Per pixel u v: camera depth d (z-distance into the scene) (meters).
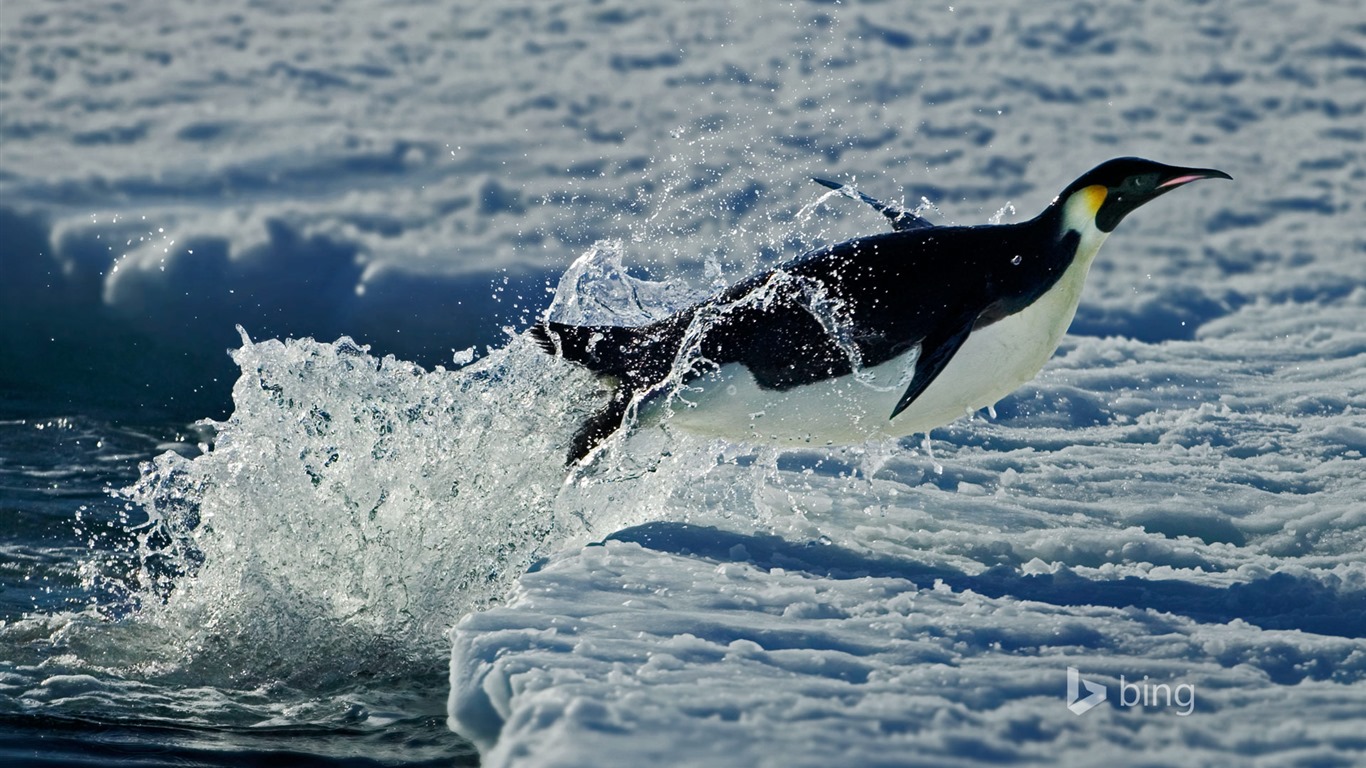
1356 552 20.73
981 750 12.67
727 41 67.88
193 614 20.31
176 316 36.59
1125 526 22.38
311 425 21.27
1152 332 38.47
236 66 62.16
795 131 55.88
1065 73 64.19
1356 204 49.78
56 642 19.67
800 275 21.19
